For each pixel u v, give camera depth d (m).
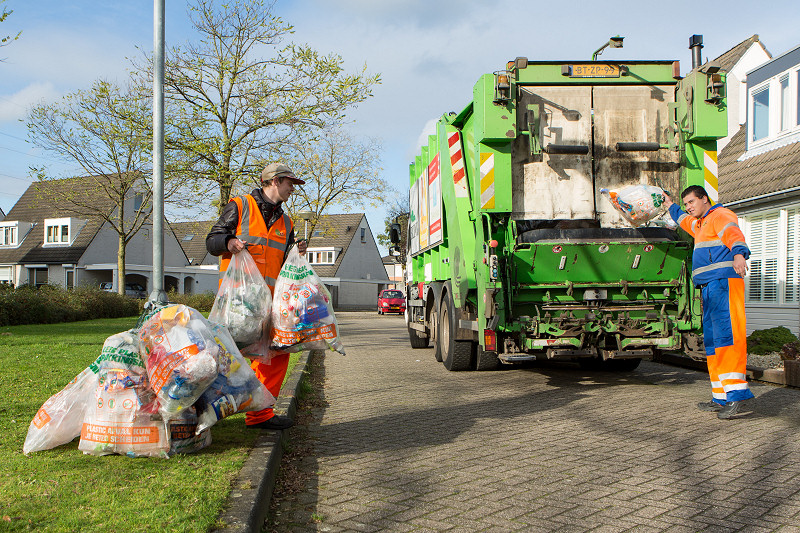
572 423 5.55
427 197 10.92
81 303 23.98
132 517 2.73
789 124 12.21
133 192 33.91
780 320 11.64
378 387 7.86
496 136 6.79
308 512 3.40
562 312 7.07
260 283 4.58
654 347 7.13
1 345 11.16
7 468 3.48
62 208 31.59
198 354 3.72
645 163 7.17
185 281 48.34
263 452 3.90
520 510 3.39
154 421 3.76
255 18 16.73
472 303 8.27
